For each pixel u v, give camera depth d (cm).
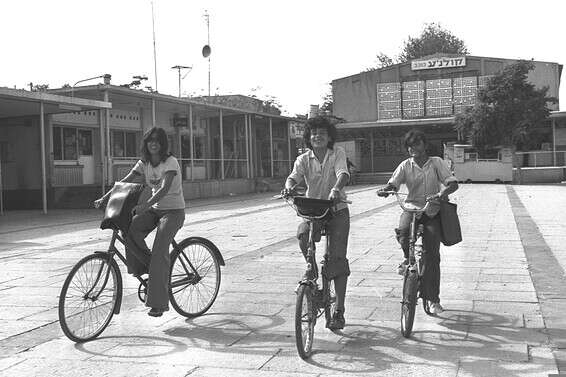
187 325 571
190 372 447
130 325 573
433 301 575
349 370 445
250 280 769
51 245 1148
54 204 2181
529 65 3231
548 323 558
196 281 597
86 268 527
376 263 876
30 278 812
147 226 556
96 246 1121
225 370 450
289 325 568
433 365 452
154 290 542
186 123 2916
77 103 1920
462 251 966
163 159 561
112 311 549
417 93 4256
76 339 519
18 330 562
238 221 1519
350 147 3831
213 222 1505
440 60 4181
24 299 687
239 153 3312
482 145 3331
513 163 3334
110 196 548
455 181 554
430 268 573
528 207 1755
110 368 458
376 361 464
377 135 4100
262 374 440
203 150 3189
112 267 547
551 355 471
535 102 3200
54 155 2291
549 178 3416
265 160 3531
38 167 2197
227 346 507
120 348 505
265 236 1206
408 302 518
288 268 849
